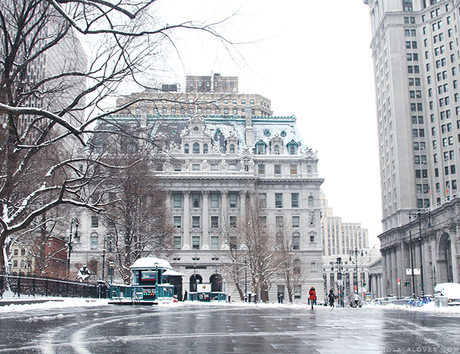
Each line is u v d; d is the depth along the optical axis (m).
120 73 20.89
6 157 26.41
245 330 18.05
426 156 121.56
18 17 24.14
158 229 67.69
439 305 43.44
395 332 17.47
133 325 19.84
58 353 11.51
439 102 120.88
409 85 124.69
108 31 17.30
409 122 122.50
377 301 93.50
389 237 126.75
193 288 109.00
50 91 25.19
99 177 31.84
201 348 12.59
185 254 108.44
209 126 119.81
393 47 126.62
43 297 39.94
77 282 51.34
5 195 27.53
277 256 85.75
